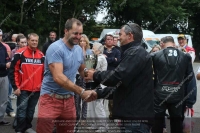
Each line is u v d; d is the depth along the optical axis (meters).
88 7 22.02
